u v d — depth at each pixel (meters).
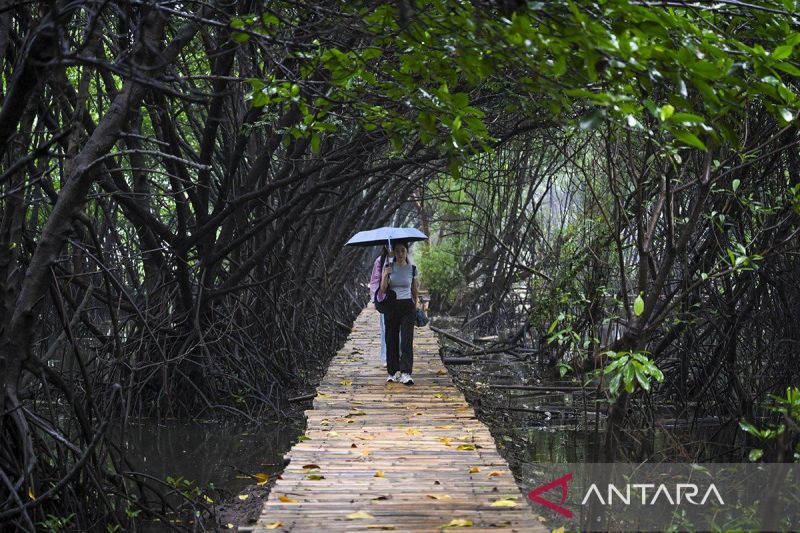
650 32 4.87
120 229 21.02
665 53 4.91
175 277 14.00
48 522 7.09
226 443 12.61
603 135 8.85
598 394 10.38
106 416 8.39
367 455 8.12
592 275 14.84
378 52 6.12
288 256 17.41
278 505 6.34
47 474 7.68
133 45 8.20
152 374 13.46
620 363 7.23
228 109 13.29
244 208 15.66
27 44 5.78
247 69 12.23
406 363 12.75
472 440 8.85
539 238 24.69
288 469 7.54
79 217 8.32
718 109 4.89
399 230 12.89
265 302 17.52
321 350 22.70
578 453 10.84
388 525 5.77
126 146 13.61
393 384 12.80
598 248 14.68
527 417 13.49
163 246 13.64
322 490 6.80
